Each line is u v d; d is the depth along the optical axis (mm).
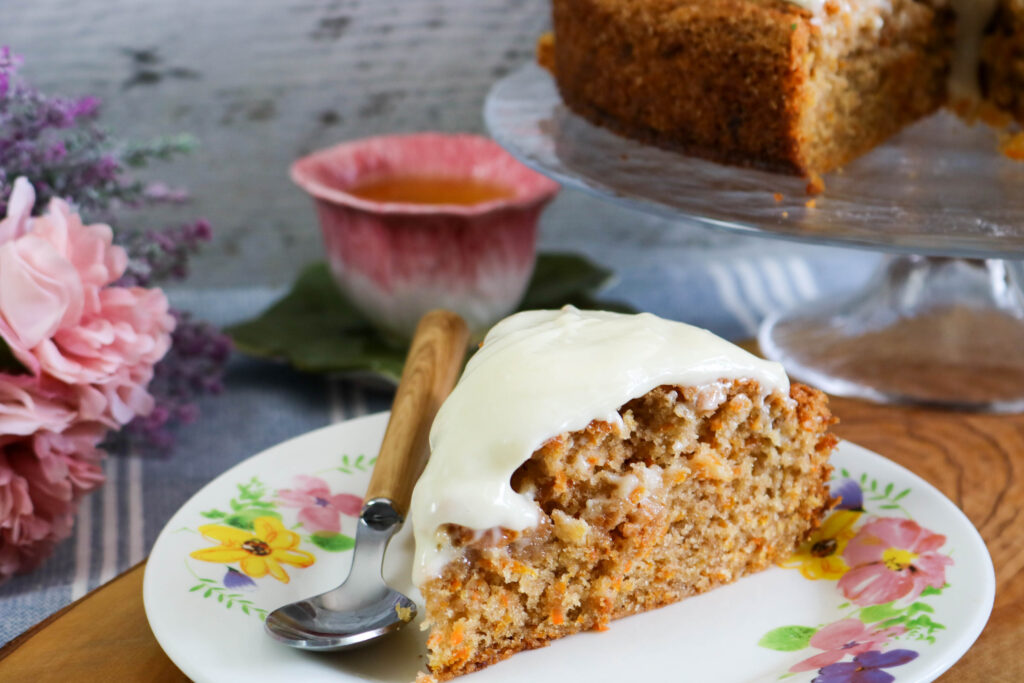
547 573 524
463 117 800
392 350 690
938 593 527
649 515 530
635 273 779
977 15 714
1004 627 534
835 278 771
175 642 510
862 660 505
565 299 721
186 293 763
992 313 695
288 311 727
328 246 695
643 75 659
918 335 686
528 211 686
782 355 686
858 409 643
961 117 730
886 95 700
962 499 589
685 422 536
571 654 522
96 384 595
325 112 791
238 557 542
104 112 772
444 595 514
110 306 603
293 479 576
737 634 526
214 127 784
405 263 677
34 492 585
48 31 755
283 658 508
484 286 686
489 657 520
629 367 531
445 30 785
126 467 635
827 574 546
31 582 579
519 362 532
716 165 653
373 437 595
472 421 523
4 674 519
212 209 796
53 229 597
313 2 771
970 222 599
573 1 680
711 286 763
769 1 650
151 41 766
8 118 629
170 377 672
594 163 644
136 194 675
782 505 551
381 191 722
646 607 539
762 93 637
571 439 525
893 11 689
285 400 680
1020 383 654
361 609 525
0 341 585
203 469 634
